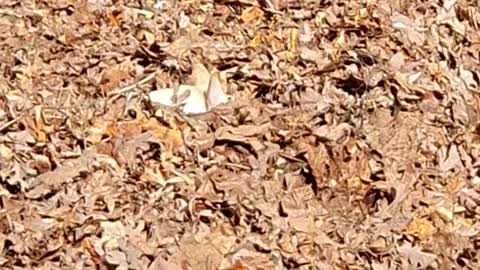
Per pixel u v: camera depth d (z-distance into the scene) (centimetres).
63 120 248
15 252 226
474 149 254
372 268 231
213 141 247
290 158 246
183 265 226
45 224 230
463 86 266
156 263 225
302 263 229
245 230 233
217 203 236
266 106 256
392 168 247
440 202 242
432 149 251
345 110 256
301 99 257
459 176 248
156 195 236
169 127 249
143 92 255
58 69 258
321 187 242
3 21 266
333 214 238
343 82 262
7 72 256
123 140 245
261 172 243
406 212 240
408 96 260
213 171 242
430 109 259
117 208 233
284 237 233
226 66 262
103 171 239
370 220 238
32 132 245
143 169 240
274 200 239
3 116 247
